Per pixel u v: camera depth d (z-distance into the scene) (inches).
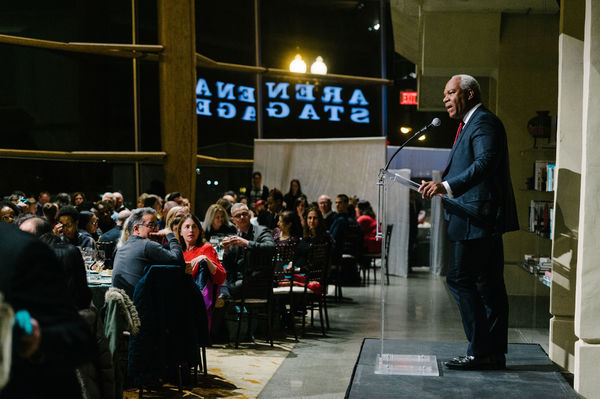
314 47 641.6
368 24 660.7
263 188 483.5
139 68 509.7
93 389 140.6
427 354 200.4
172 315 193.0
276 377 223.0
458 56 362.0
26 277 71.4
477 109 181.2
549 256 282.7
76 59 482.0
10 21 453.7
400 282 459.5
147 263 205.2
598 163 173.5
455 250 181.8
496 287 183.8
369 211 476.1
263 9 614.2
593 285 174.1
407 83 795.4
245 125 604.7
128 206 502.9
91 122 489.1
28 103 458.6
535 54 361.1
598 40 172.4
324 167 493.0
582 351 175.0
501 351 183.2
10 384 71.4
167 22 418.3
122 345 208.4
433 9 356.2
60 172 474.0
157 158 434.6
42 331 69.5
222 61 585.0
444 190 169.2
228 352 259.8
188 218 248.8
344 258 439.2
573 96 203.8
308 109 642.2
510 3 340.2
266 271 269.0
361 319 329.7
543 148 291.6
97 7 490.9
